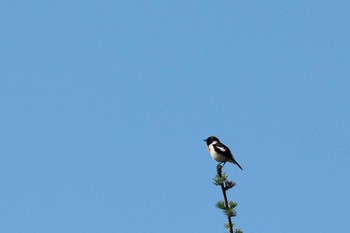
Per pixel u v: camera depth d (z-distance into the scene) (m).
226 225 12.06
